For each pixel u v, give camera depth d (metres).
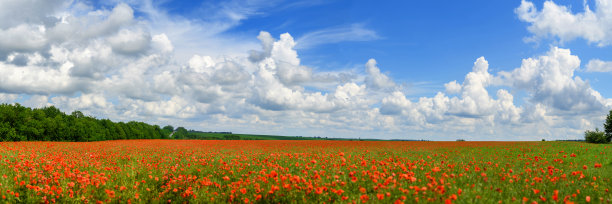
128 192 9.42
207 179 9.95
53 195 8.70
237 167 12.69
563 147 26.52
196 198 8.86
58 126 50.69
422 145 37.53
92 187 9.46
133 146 33.53
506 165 13.30
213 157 17.94
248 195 8.63
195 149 27.83
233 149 28.28
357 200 7.27
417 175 10.34
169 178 11.38
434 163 13.79
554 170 10.93
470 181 9.34
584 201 7.35
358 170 11.20
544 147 27.81
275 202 8.07
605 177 10.34
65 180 9.90
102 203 8.39
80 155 18.70
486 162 14.86
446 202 6.10
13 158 15.54
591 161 16.03
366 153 21.55
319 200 7.71
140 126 79.75
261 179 9.10
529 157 17.95
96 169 12.58
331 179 9.44
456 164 13.58
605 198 7.34
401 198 6.93
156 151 24.16
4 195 8.37
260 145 38.25
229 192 8.98
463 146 34.25
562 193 8.17
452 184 8.88
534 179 9.03
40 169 11.55
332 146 34.56
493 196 7.59
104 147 30.47
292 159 15.78
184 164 14.75
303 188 8.17
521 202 7.21
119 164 14.56
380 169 11.30
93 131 55.88
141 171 12.42
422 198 7.20
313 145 37.62
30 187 8.73
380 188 7.63
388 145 37.44
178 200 9.16
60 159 13.74
